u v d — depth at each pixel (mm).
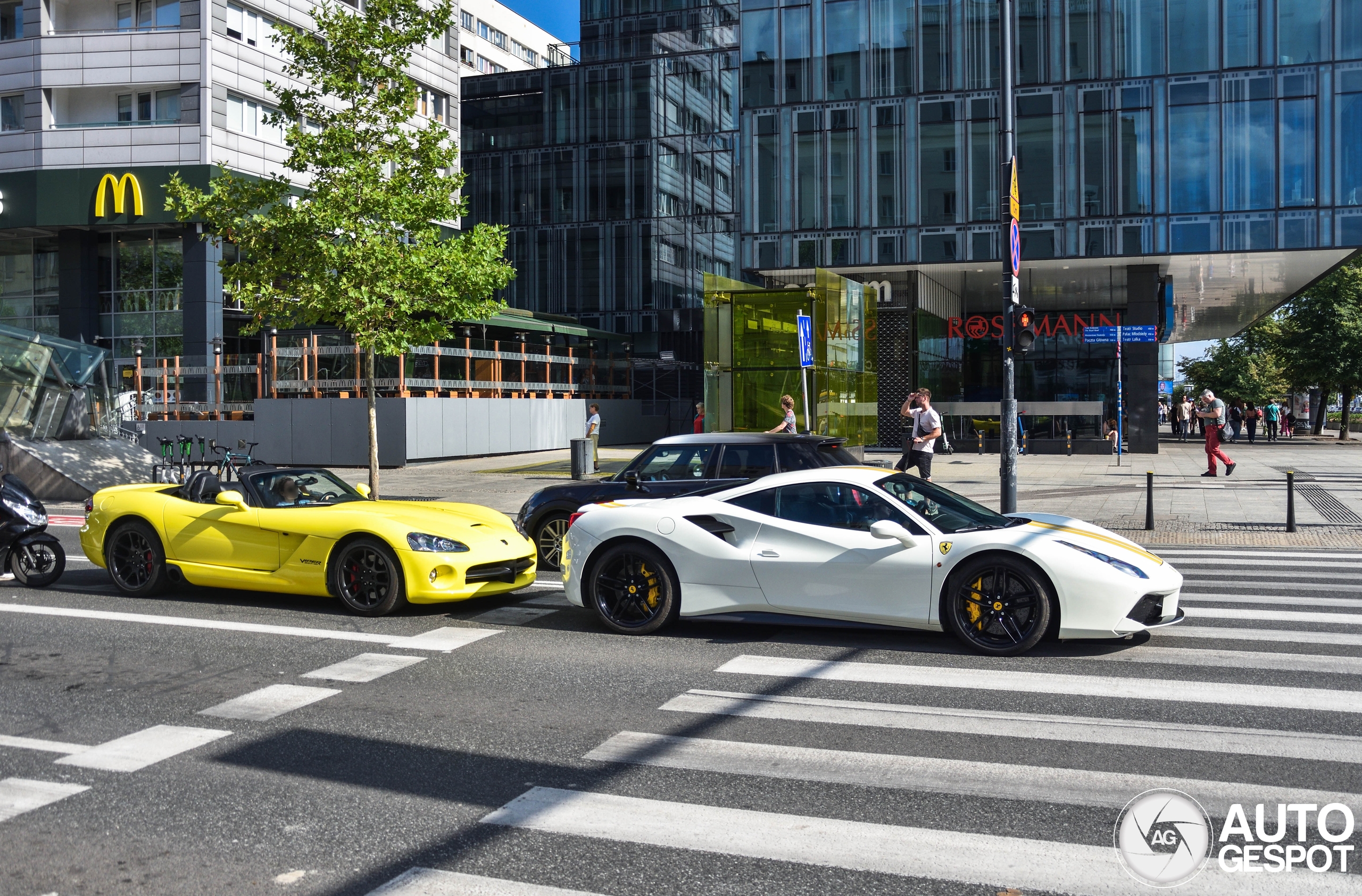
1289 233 30719
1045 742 5453
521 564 9617
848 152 33969
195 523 9836
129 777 5012
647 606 8344
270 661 7406
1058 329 40250
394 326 19297
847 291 23172
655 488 10906
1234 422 46844
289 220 18672
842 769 5055
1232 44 30984
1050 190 32344
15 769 5125
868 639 8047
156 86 36156
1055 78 32281
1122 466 28172
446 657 7547
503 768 5102
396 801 4664
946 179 33219
